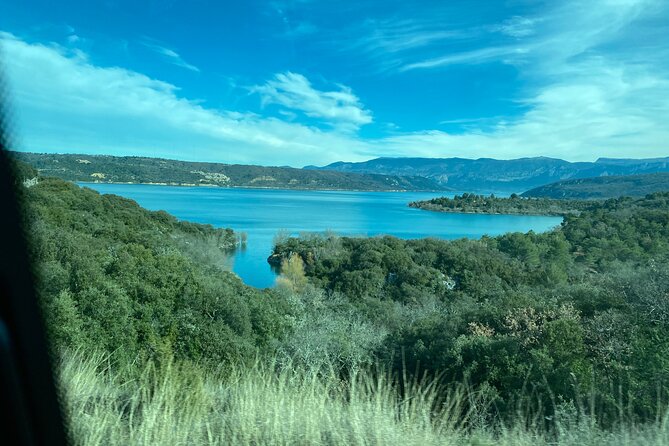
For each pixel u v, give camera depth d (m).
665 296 10.03
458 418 3.13
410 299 37.69
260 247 67.94
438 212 136.12
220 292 14.55
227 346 11.04
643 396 3.55
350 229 91.31
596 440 2.77
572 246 50.78
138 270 14.34
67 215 27.41
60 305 8.19
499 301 14.25
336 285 41.78
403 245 49.91
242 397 3.07
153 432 2.61
